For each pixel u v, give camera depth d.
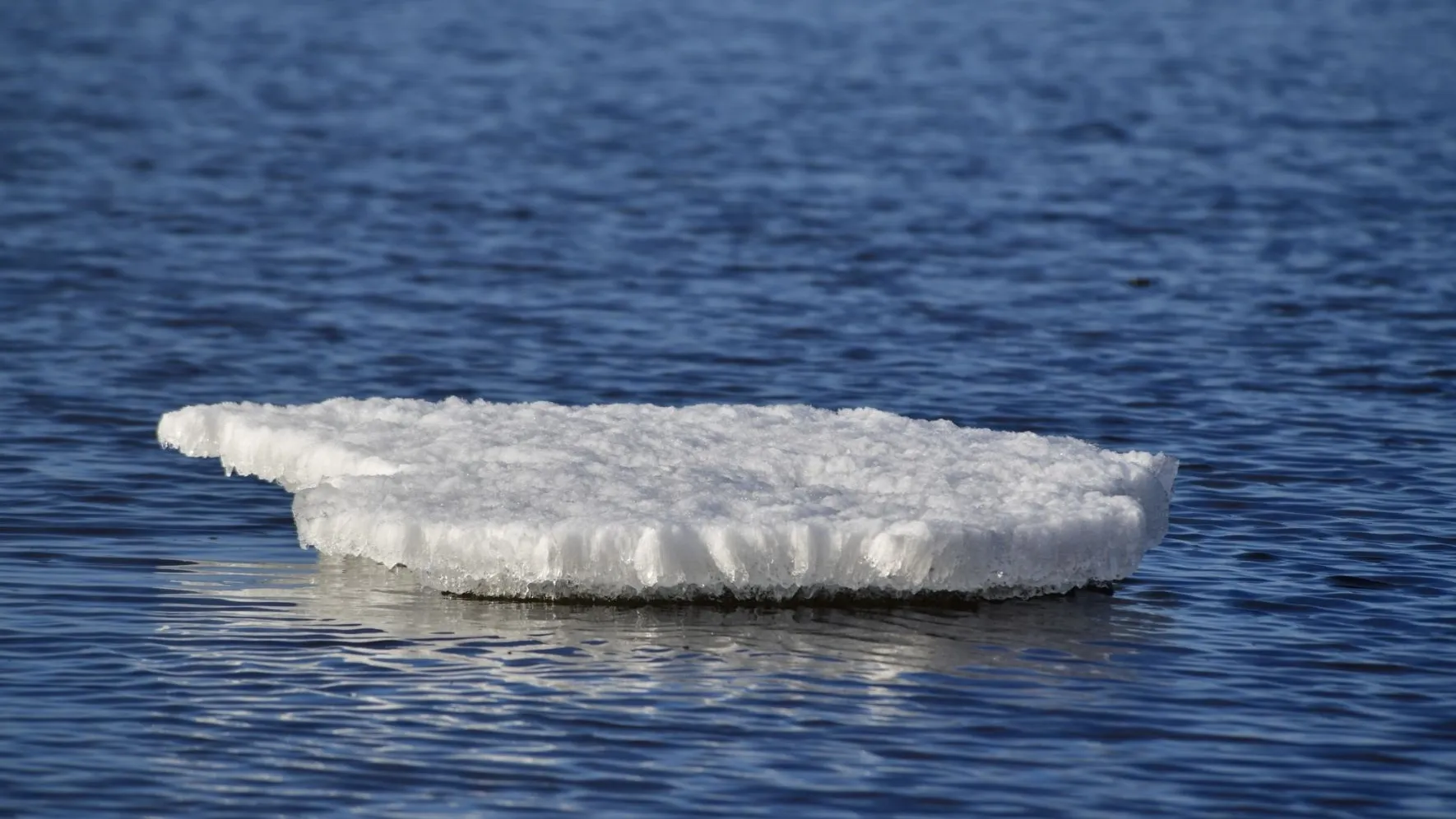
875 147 136.62
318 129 142.50
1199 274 93.19
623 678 39.94
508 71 181.38
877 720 38.09
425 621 43.22
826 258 96.69
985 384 70.88
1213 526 52.09
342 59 190.50
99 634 42.09
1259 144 139.75
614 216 108.06
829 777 35.50
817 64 187.50
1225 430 63.69
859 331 80.06
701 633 42.59
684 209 110.69
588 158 130.38
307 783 34.94
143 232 99.75
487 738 36.91
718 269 93.69
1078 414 66.31
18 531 49.62
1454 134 145.25
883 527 43.50
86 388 66.94
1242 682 40.53
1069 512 45.19
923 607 44.62
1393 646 42.78
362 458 48.56
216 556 48.19
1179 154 135.25
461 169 125.06
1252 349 76.75
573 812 34.00
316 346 75.81
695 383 71.00
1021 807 34.47
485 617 43.50
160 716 37.66
